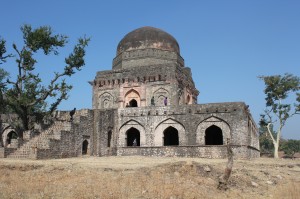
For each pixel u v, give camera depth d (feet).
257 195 47.09
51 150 83.51
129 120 107.24
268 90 133.28
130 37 136.26
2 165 61.62
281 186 52.75
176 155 98.99
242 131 94.32
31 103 93.40
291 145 244.01
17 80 94.79
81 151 94.48
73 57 97.81
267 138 241.35
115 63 138.21
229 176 50.08
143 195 41.01
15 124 105.40
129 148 104.99
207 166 58.03
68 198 39.50
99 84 129.80
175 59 133.18
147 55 129.29
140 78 123.75
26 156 82.79
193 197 41.98
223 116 97.09
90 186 44.78
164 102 117.50
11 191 42.68
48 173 57.06
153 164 65.62
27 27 96.27
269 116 136.98
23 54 93.66
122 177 51.06
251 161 83.82
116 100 125.90
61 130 88.07
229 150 48.73
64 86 97.30
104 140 102.06
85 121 97.25
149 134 104.42
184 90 130.21
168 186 45.14
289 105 131.44
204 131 98.58
